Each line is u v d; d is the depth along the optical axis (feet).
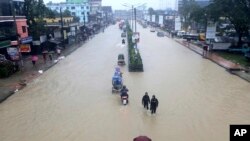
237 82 94.73
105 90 88.63
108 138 56.29
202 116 66.23
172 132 58.23
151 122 63.31
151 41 227.20
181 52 165.48
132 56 127.44
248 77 97.96
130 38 208.03
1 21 125.49
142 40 234.99
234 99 77.56
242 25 147.02
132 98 80.02
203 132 57.98
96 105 75.10
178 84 93.97
